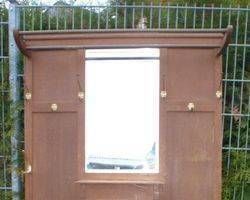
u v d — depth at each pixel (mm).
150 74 3586
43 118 3654
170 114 3594
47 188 3674
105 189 3604
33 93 3645
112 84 3607
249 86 4383
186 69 3584
